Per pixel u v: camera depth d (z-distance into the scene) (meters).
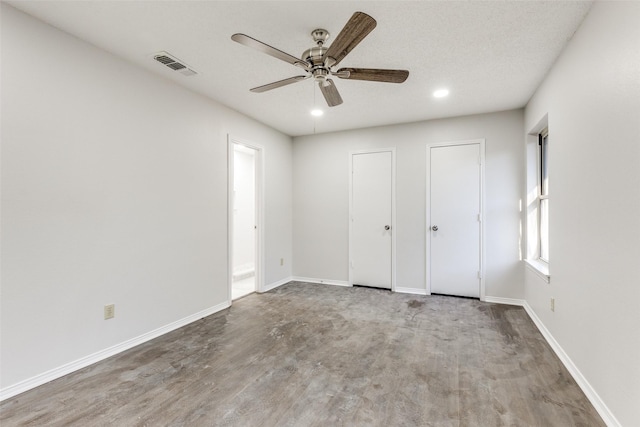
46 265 2.10
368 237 4.62
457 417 1.73
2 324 1.90
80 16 2.03
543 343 2.69
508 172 3.82
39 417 1.74
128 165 2.62
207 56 2.55
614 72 1.63
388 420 1.71
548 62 2.60
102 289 2.43
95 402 1.87
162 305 2.92
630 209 1.49
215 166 3.54
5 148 1.91
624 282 1.54
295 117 4.11
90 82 2.35
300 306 3.75
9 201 1.93
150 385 2.06
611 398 1.66
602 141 1.77
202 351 2.56
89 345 2.34
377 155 4.55
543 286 2.88
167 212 2.96
